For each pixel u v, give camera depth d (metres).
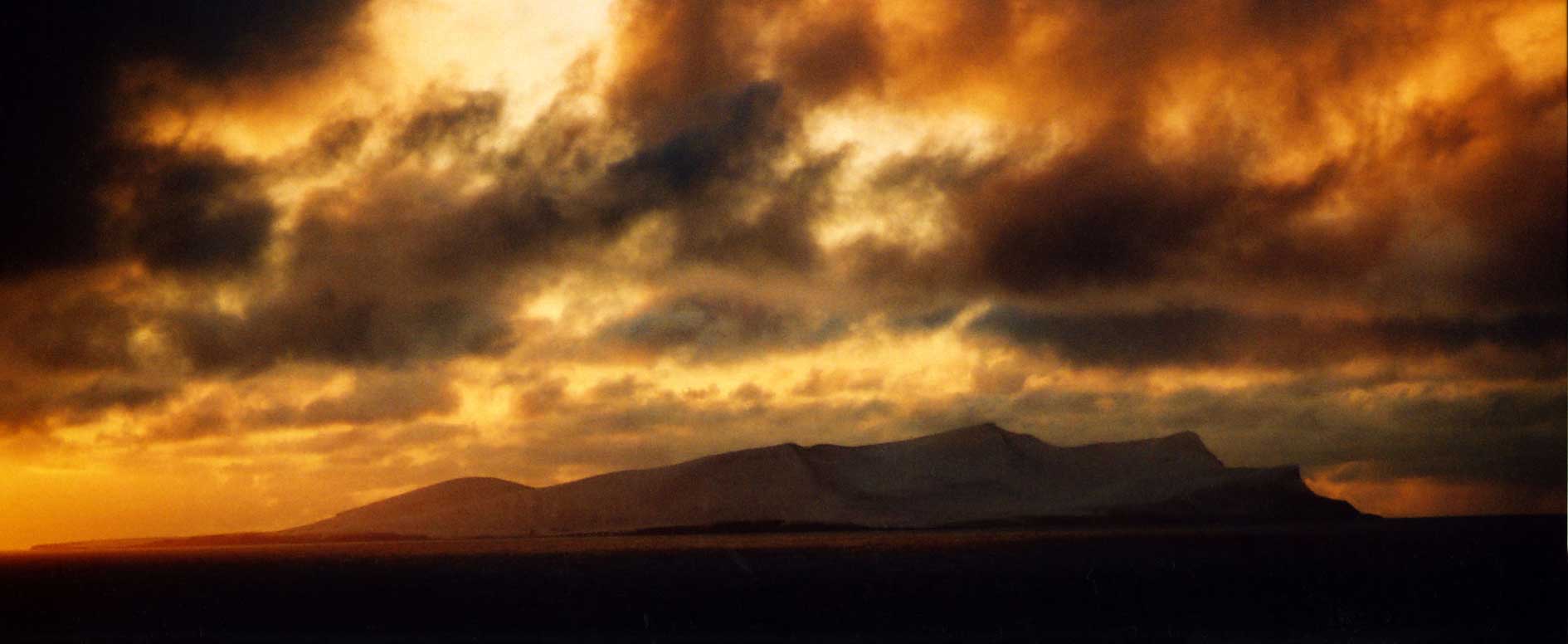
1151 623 114.88
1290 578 165.50
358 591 181.38
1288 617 116.88
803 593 160.25
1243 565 194.25
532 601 158.50
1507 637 100.88
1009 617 124.56
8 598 177.88
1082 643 102.56
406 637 122.31
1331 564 196.38
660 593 165.88
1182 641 103.06
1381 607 124.50
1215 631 108.56
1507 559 199.50
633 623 128.38
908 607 138.62
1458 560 195.12
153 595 181.75
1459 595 136.88
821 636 113.19
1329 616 116.88
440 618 139.12
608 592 170.38
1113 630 110.38
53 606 164.75
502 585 186.75
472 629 127.44
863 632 115.62
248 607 157.75
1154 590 152.38
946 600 145.75
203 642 123.69
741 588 172.38
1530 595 135.50
